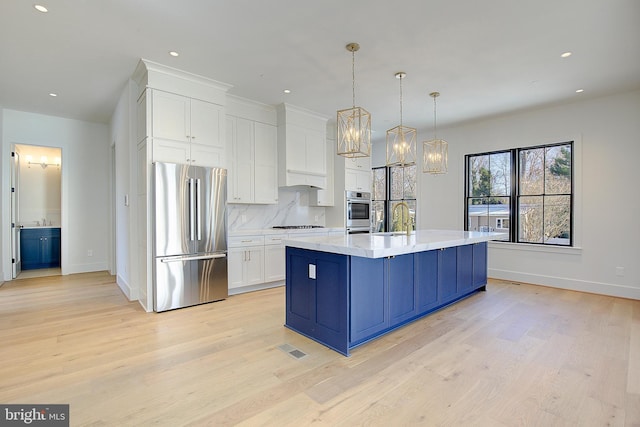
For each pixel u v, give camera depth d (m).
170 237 3.66
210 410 1.85
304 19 2.69
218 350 2.63
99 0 2.42
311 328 2.88
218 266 4.05
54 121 5.52
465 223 5.81
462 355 2.55
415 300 3.24
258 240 4.57
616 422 1.74
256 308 3.77
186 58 3.39
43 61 3.45
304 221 5.84
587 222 4.55
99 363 2.40
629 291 4.22
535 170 5.09
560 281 4.78
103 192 6.02
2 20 2.67
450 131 6.01
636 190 4.19
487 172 5.59
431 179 6.26
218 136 4.10
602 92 4.26
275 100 4.71
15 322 3.27
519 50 3.18
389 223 7.05
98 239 6.00
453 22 2.71
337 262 2.63
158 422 1.74
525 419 1.77
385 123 5.75
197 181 3.86
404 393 2.02
